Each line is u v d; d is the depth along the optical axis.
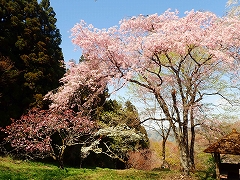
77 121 17.69
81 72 13.17
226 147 11.52
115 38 13.10
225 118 16.83
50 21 28.84
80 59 17.31
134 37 13.02
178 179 12.64
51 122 16.73
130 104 21.03
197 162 21.61
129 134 19.80
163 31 11.83
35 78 22.09
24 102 21.06
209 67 14.07
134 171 15.48
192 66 15.48
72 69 13.31
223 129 17.47
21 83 21.91
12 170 12.08
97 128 21.48
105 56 12.30
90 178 12.68
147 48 11.48
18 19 23.77
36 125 17.17
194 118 15.62
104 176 13.26
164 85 15.68
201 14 12.09
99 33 12.59
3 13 22.91
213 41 11.05
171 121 12.62
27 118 17.84
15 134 17.48
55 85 23.94
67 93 13.61
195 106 13.95
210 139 18.14
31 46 24.00
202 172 15.20
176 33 11.60
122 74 12.16
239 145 11.36
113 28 12.93
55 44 29.00
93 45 12.51
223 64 13.09
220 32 11.61
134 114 20.20
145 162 25.73
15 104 21.11
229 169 12.30
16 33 23.58
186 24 11.68
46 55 23.72
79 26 12.55
